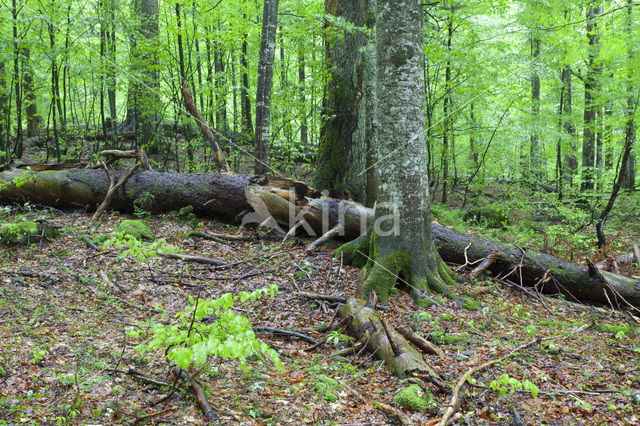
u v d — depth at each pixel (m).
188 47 12.78
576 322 6.70
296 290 6.99
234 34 12.22
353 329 5.55
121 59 14.38
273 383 4.32
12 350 4.24
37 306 5.46
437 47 11.44
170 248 4.32
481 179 13.87
